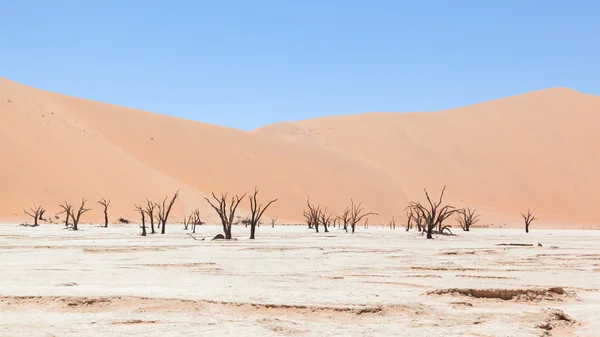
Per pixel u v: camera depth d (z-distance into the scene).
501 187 125.12
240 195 105.75
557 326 11.66
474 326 11.10
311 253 29.27
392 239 45.88
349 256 27.64
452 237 51.94
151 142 111.19
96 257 25.81
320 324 11.09
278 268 21.52
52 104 109.62
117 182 91.06
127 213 85.62
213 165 110.38
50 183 85.31
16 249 30.25
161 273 19.23
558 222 114.62
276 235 51.97
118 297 13.02
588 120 140.62
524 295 14.66
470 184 125.81
